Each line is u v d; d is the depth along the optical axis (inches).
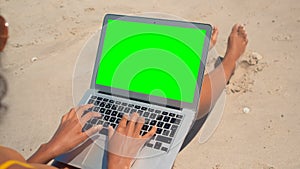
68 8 65.1
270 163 34.1
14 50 56.7
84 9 63.6
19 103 46.9
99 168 31.9
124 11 59.4
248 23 51.2
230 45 44.4
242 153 35.5
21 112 45.7
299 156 34.2
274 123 37.6
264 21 51.0
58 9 65.5
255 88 41.7
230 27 51.1
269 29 49.4
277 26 49.6
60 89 47.6
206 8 56.2
